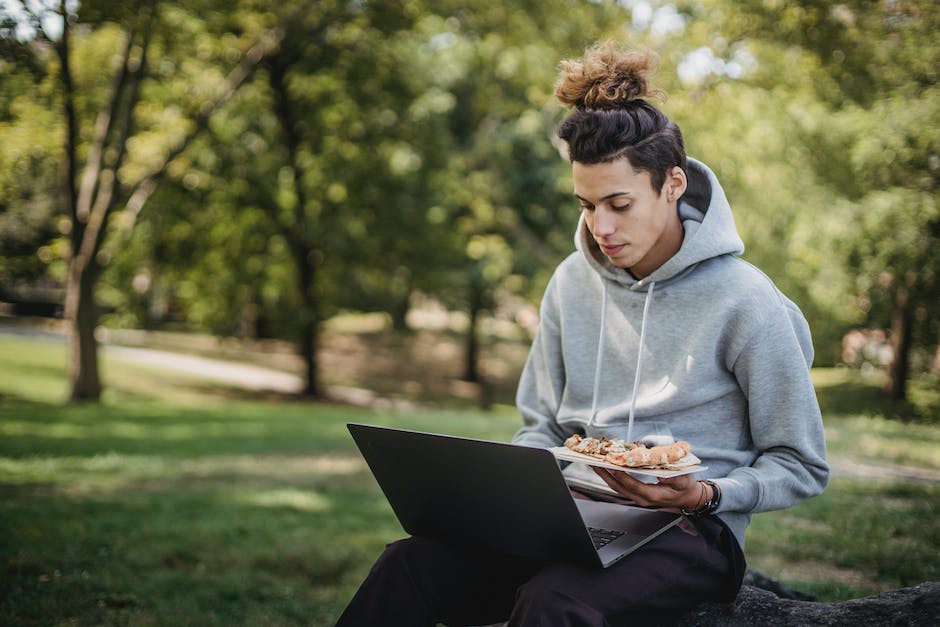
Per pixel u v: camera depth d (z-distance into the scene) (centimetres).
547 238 2184
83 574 428
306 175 1916
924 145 849
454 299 2344
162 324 3662
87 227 1585
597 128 209
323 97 1870
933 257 900
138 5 1184
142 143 1664
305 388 2212
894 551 401
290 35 1594
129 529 546
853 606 221
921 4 807
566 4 1328
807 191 1001
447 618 220
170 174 1731
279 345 3216
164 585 421
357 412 1627
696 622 218
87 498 680
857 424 859
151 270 1947
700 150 1070
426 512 216
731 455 220
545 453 179
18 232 1902
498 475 192
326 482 796
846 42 891
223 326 2119
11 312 3594
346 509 646
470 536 212
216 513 620
